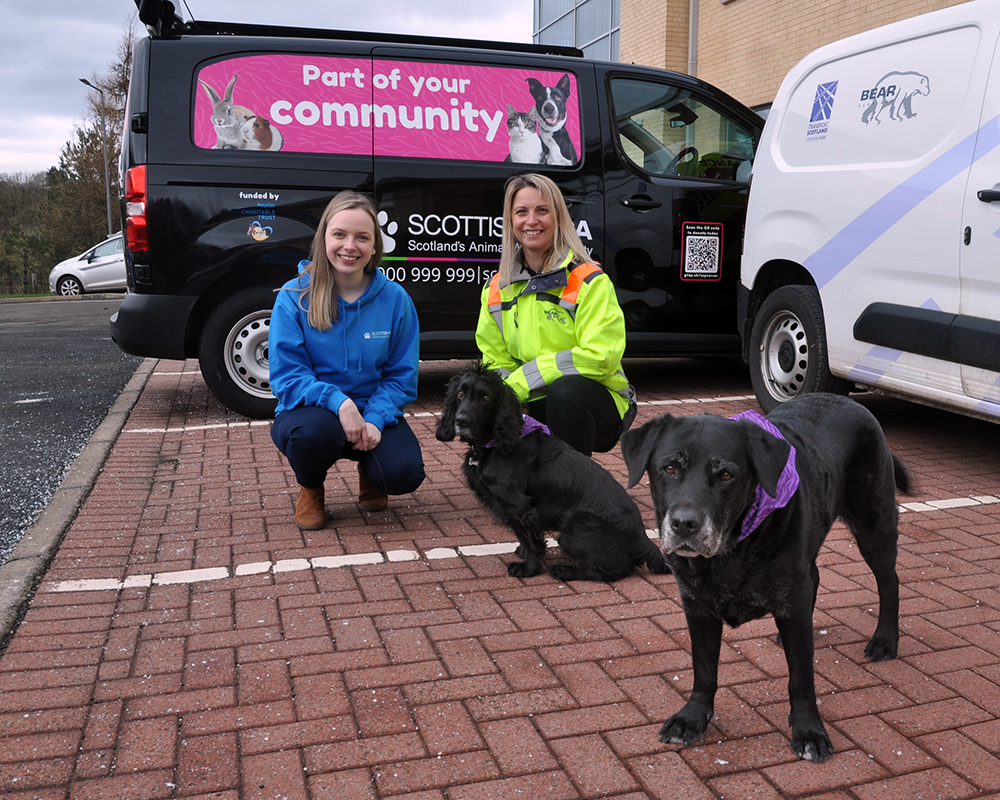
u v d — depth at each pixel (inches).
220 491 180.9
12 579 131.0
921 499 177.6
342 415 153.5
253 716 97.0
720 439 84.4
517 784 85.4
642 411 252.8
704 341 271.3
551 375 156.6
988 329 174.2
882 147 203.2
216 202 228.2
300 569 140.7
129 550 147.2
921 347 189.9
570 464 137.4
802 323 228.7
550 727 95.5
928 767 88.8
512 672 107.8
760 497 85.4
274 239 232.4
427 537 157.1
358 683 104.5
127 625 119.2
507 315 164.4
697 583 88.8
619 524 135.0
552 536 157.6
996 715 98.7
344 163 235.1
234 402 240.5
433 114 241.0
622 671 108.3
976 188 177.0
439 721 96.5
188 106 226.7
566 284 157.2
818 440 103.6
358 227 152.8
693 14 555.8
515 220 156.9
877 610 127.2
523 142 247.4
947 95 187.3
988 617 124.3
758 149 246.5
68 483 181.2
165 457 205.9
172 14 231.0
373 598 130.0
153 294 229.6
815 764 89.0
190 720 96.2
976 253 176.9
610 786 85.4
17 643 113.2
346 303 159.3
